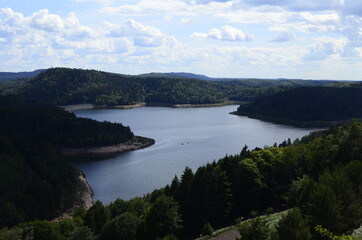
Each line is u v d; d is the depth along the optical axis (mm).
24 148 150625
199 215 80062
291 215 45500
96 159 188500
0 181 119750
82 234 61844
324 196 51625
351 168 66000
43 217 114875
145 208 87438
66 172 138500
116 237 66062
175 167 159375
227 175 88750
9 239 67188
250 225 47906
